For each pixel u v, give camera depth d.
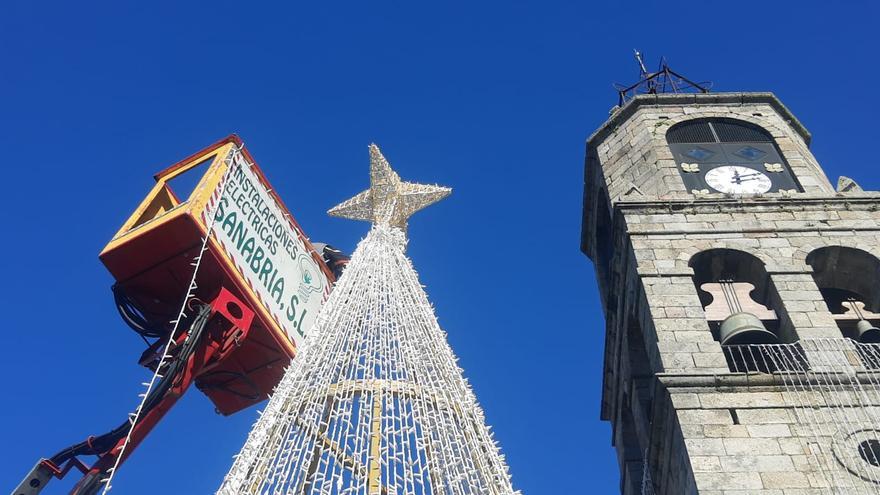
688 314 27.50
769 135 36.62
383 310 26.00
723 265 30.17
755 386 24.66
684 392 24.56
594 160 39.16
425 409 22.19
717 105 38.34
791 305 27.81
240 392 30.66
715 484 22.09
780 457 22.72
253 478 20.06
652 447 25.53
